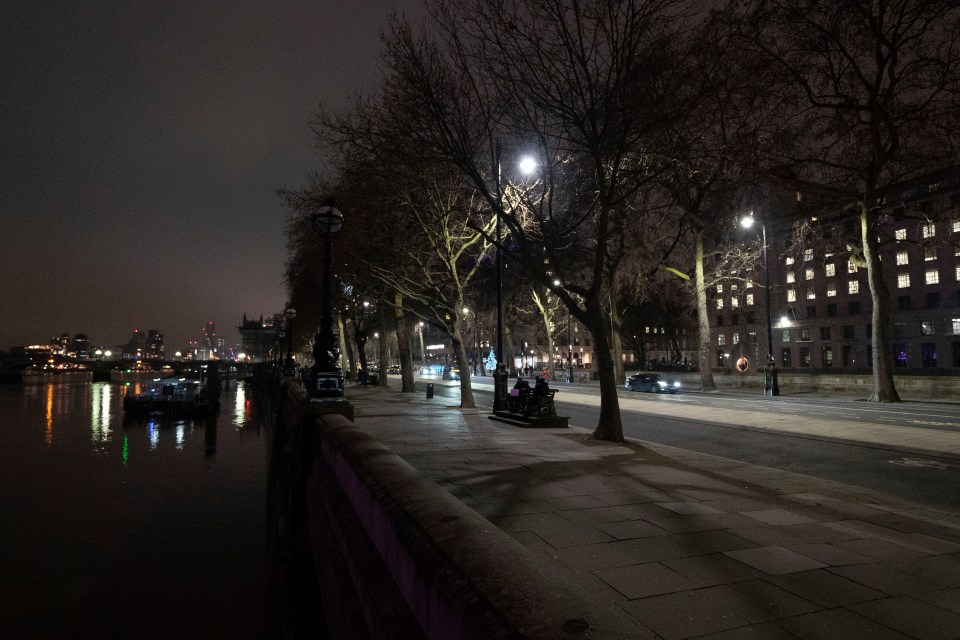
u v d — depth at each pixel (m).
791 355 85.56
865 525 6.80
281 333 65.19
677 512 7.16
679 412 23.45
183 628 14.38
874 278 27.80
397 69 14.36
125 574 18.06
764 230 36.56
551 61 12.88
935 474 10.99
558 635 1.43
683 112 13.27
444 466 10.36
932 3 21.16
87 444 47.00
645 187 27.11
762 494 8.42
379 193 21.56
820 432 16.62
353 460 5.16
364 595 3.92
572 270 40.75
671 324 69.56
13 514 25.25
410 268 26.59
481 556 2.18
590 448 12.86
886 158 25.98
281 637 12.12
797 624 3.96
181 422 62.66
